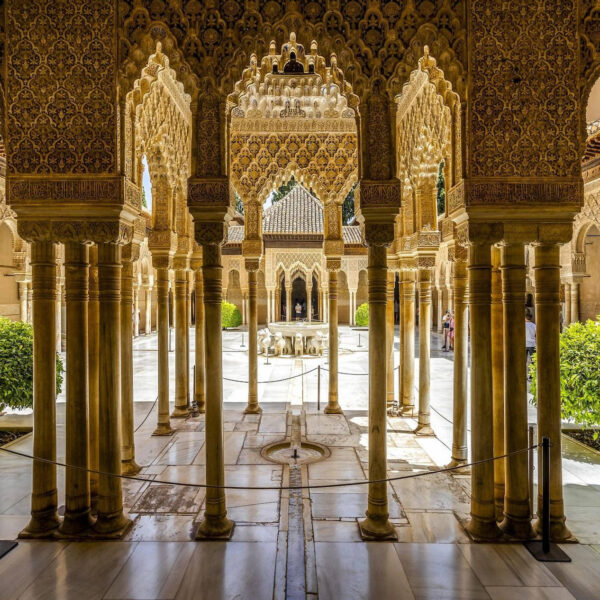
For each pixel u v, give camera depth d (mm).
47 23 3119
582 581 2703
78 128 3119
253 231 6660
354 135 6598
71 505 3211
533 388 5332
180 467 4496
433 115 4340
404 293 6219
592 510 3572
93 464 3602
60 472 4434
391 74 3248
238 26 3221
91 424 3600
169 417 6031
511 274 3244
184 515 3533
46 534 3172
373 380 3285
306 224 19891
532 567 2846
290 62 5133
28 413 6480
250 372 6617
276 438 5418
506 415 3262
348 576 2754
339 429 5793
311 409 6863
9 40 3121
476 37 3137
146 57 3174
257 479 4227
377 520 3234
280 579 2717
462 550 3037
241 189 6664
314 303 25938
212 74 3242
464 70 3172
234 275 24469
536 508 3639
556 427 3199
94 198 3119
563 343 5168
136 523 3406
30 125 3125
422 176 5340
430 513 3574
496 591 2609
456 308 4367
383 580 2713
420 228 5406
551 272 3215
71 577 2734
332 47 3236
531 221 3203
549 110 3148
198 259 6645
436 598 2553
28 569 2812
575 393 4785
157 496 3861
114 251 3238
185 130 5852
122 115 3160
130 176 3342
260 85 5469
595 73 3178
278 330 13891
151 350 14500
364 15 3227
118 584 2670
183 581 2697
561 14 3131
